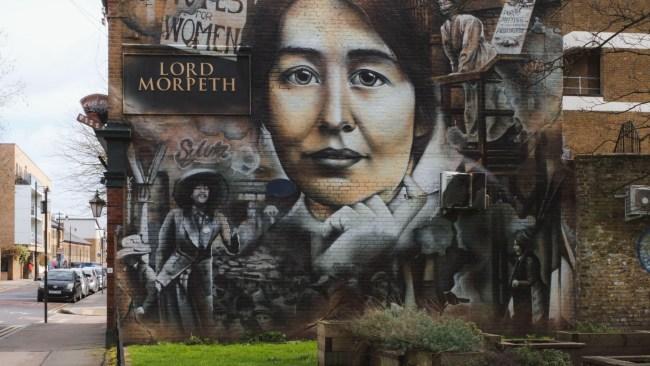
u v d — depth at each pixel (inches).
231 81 770.8
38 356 687.1
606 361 393.7
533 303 789.9
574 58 735.1
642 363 405.7
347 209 775.1
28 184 4141.2
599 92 888.9
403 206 781.9
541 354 454.9
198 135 764.6
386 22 791.1
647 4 864.9
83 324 1083.3
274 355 643.5
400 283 775.1
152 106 761.0
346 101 780.6
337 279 769.6
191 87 766.5
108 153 754.2
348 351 532.4
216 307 756.0
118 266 748.6
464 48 797.9
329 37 783.1
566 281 794.8
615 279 796.6
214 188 763.4
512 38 803.4
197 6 771.4
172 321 751.1
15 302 1804.9
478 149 793.6
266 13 778.8
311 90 778.2
